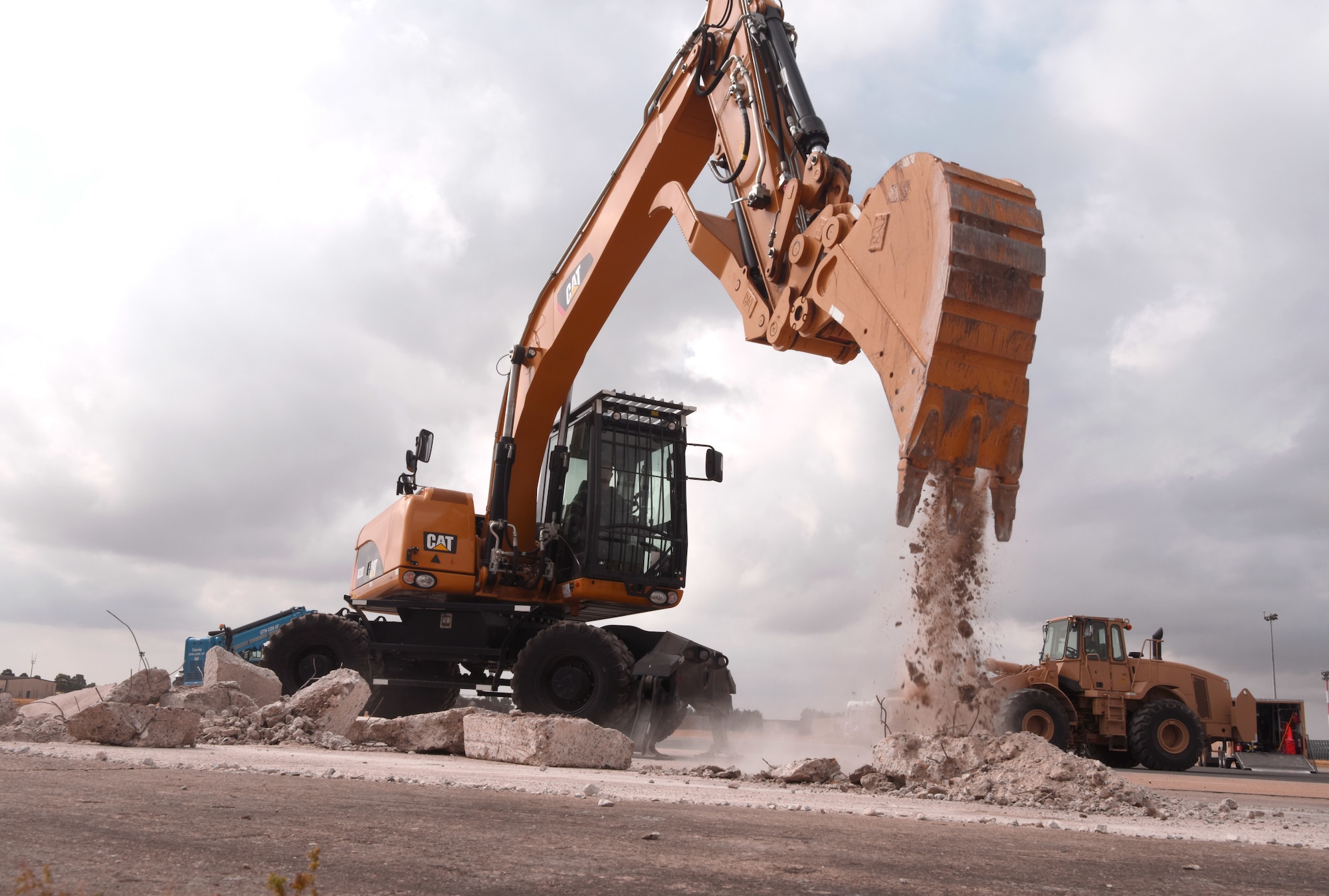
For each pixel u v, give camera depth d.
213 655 10.49
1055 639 15.52
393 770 6.15
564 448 12.88
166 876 2.33
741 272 8.34
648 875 2.59
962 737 6.35
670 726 11.00
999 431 6.17
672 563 12.34
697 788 5.80
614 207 11.25
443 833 3.23
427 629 12.54
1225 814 5.77
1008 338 6.14
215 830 3.07
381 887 2.32
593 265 11.50
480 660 12.56
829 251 7.17
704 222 9.07
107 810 3.44
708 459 12.85
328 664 12.20
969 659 6.54
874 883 2.62
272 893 2.17
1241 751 18.58
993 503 6.33
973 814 4.86
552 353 12.23
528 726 7.55
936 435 6.05
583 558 11.98
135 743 7.32
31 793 3.86
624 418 12.54
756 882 2.56
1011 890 2.62
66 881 2.23
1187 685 14.98
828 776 6.73
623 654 10.96
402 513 12.39
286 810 3.63
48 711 9.23
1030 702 13.48
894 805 5.23
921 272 6.29
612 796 4.97
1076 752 15.04
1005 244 6.13
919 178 6.42
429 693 12.76
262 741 8.59
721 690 11.36
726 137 9.02
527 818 3.73
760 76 8.49
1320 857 3.74
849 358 7.66
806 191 7.67
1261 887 2.85
